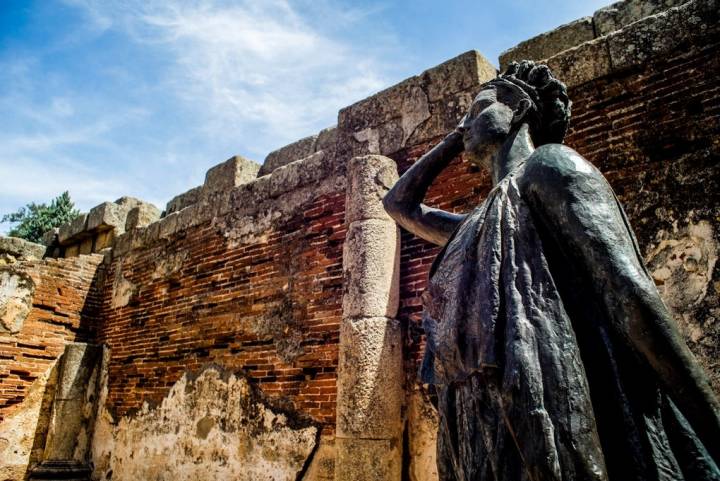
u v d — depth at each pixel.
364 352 4.26
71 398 7.88
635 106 3.82
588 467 1.03
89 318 8.69
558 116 1.67
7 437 7.51
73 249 10.70
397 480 4.06
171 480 6.25
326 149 5.95
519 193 1.37
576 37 4.53
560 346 1.15
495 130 1.62
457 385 1.36
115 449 7.36
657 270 3.44
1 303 7.80
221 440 5.81
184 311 7.07
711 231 3.30
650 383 1.17
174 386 6.73
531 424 1.08
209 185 7.48
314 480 4.79
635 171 3.68
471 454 1.26
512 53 4.86
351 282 4.55
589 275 1.19
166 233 7.89
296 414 5.18
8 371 7.70
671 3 4.14
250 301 6.17
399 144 5.14
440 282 1.50
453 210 4.52
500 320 1.23
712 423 1.03
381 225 4.63
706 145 3.45
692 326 3.23
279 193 6.33
